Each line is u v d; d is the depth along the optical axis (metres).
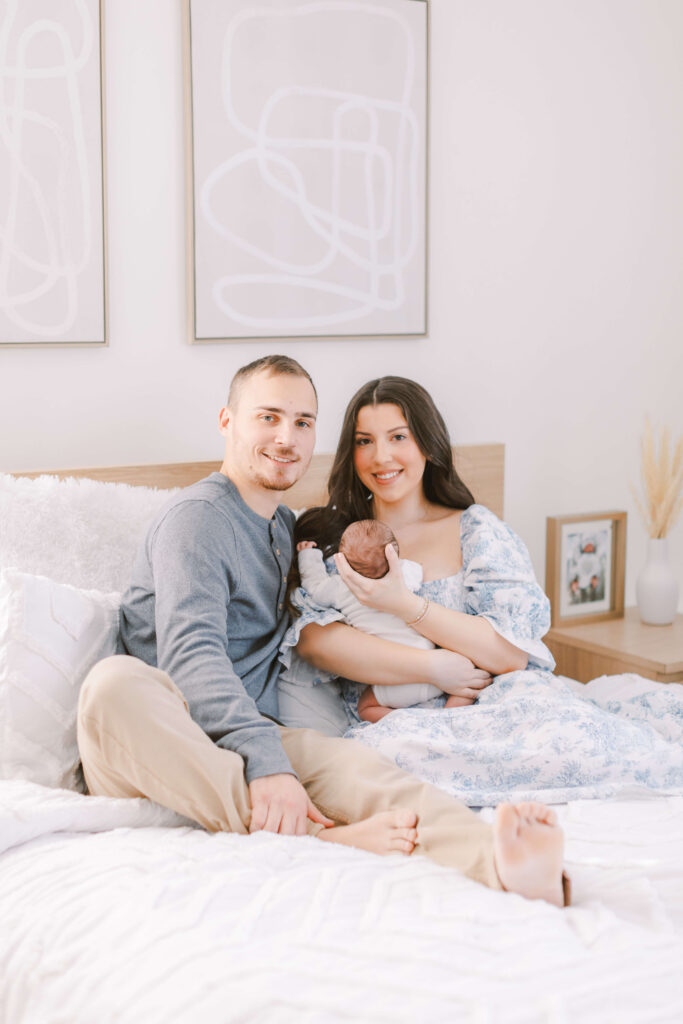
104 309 2.22
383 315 2.55
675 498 2.65
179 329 2.33
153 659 1.69
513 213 2.72
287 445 1.71
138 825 1.44
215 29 2.26
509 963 1.04
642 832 1.43
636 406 3.02
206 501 1.68
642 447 2.71
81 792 1.58
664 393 3.07
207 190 2.30
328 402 2.53
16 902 1.26
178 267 2.31
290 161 2.38
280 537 1.82
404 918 1.14
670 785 1.63
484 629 1.83
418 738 1.65
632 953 1.07
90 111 2.15
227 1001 1.02
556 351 2.85
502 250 2.72
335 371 2.53
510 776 1.62
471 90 2.62
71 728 1.58
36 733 1.55
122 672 1.42
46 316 2.16
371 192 2.49
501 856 1.24
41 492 1.93
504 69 2.66
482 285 2.71
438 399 2.68
